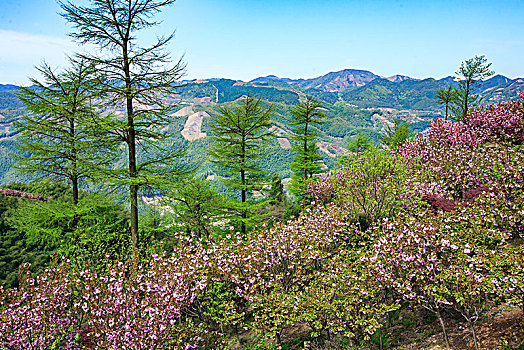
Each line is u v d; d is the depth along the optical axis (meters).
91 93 12.01
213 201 15.99
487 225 8.14
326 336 7.82
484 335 5.88
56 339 7.40
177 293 7.41
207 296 8.55
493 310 6.55
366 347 6.94
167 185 12.55
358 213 12.85
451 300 5.85
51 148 14.21
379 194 12.48
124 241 13.55
